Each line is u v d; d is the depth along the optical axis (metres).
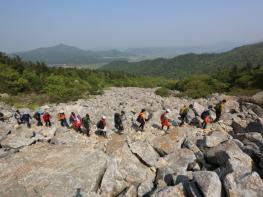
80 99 45.09
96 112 26.27
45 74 67.06
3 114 23.44
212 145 14.22
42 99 44.91
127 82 94.38
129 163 12.37
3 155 13.54
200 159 12.91
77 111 26.89
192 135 17.62
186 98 44.25
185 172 11.43
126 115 24.33
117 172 11.49
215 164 12.43
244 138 15.11
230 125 20.38
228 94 46.53
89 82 81.62
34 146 15.10
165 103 33.34
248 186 9.09
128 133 18.80
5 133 17.27
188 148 14.44
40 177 10.46
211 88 54.81
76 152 12.46
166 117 21.12
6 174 10.70
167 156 13.53
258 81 49.00
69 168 11.14
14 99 43.50
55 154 12.27
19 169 10.97
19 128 19.45
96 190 10.68
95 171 11.12
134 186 10.89
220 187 9.35
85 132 18.67
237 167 10.53
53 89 53.34
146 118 22.52
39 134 17.30
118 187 10.91
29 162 11.52
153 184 11.38
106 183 10.86
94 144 15.93
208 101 35.88
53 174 10.67
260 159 11.60
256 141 14.45
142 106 30.89
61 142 15.83
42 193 9.67
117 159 12.46
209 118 21.05
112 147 14.59
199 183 9.38
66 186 10.09
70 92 51.56
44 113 22.08
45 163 11.45
